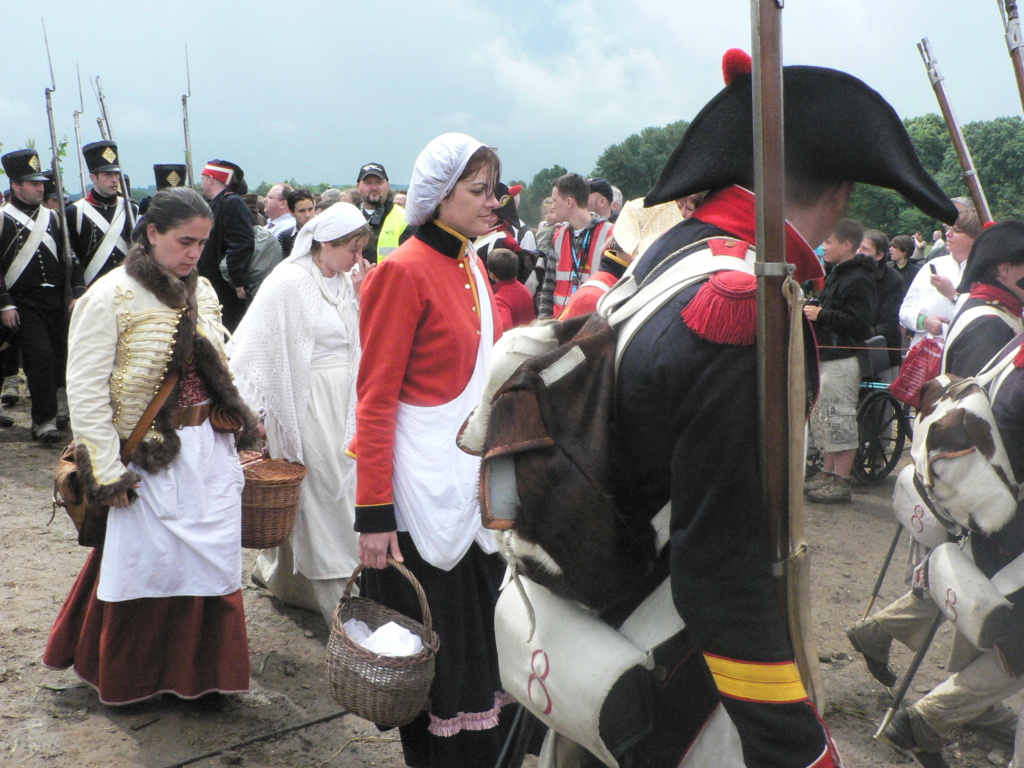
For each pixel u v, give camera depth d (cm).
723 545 124
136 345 295
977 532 247
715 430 123
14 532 503
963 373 290
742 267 130
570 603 146
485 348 257
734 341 122
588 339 136
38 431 697
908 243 963
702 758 141
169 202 295
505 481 138
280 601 429
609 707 135
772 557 128
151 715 328
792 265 121
